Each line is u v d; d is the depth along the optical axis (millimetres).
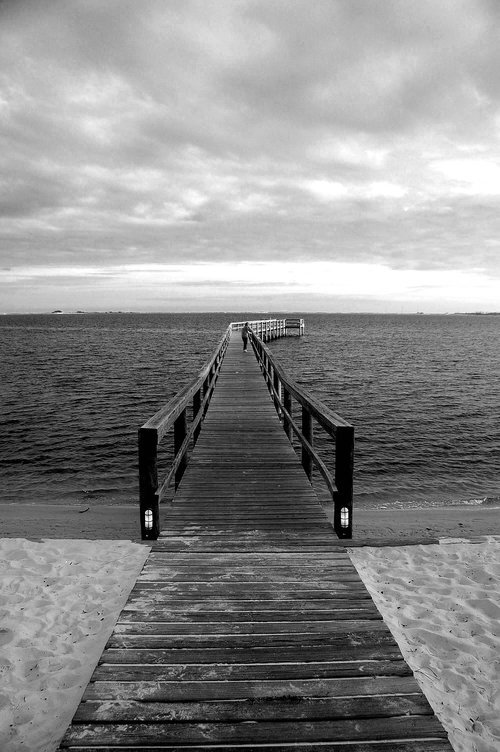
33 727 2418
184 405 4621
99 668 2195
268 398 9820
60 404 19109
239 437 6824
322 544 3604
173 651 2324
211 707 1965
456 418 16422
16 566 4484
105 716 1913
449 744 1803
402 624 3449
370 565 4539
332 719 1908
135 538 5551
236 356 18219
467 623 3461
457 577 4254
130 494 9203
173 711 1940
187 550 3496
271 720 1901
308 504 4414
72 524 6309
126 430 14758
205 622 2574
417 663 2971
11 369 30938
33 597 3871
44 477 10352
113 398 20484
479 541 5137
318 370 29328
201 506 4355
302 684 2100
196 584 3000
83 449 12625
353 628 2531
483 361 35656
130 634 2459
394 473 10703
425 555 4754
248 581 3043
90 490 9445
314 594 2881
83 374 28500
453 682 2783
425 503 8664
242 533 3791
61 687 2738
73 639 3246
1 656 3043
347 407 18219
